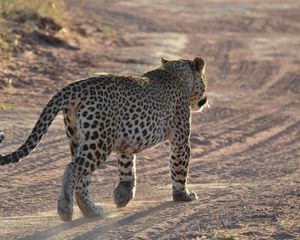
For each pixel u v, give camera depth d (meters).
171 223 10.62
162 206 11.95
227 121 20.92
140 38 35.75
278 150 18.09
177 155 12.28
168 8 48.41
